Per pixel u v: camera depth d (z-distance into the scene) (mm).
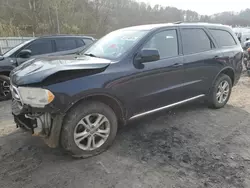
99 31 32562
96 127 2883
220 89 4621
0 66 5520
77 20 31125
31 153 2990
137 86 3172
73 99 2584
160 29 3605
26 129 2803
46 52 6426
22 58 5922
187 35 3977
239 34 16609
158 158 2879
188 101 4062
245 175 2555
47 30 27844
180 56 3742
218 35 4590
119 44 3482
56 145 2691
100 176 2527
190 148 3123
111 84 2869
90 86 2680
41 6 27984
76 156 2824
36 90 2477
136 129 3697
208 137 3453
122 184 2402
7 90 5738
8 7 27203
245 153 3018
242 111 4605
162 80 3480
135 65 3154
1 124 3990
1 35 18688
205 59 4102
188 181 2451
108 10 34531
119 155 2945
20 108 2768
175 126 3822
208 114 4391
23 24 27359
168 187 2361
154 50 3082
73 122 2674
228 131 3672
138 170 2635
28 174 2561
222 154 2980
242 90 6328
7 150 3066
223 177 2518
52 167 2688
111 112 2990
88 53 3760
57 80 2537
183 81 3814
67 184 2402
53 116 2582
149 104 3416
